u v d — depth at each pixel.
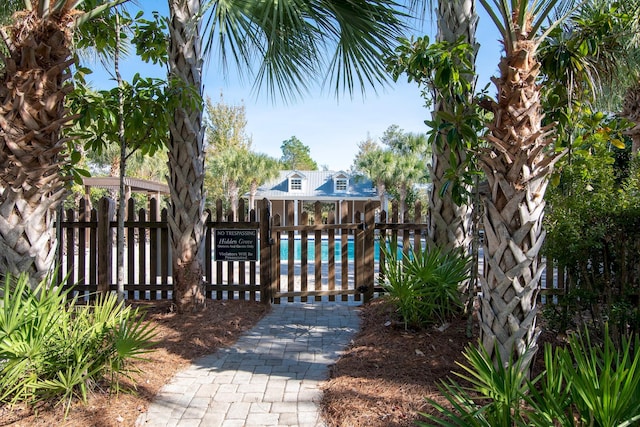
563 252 3.40
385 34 4.54
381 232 6.03
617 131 3.52
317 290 6.00
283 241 17.44
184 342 4.24
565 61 3.28
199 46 5.02
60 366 2.80
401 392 3.05
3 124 2.88
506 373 2.32
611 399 1.73
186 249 5.01
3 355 2.59
